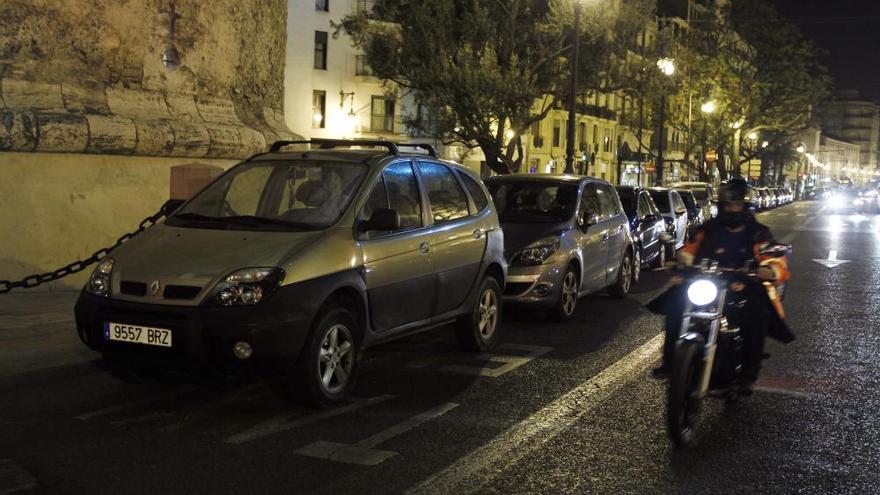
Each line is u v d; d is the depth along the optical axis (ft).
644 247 46.91
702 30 169.89
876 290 41.83
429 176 23.49
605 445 16.88
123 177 34.50
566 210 33.22
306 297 17.83
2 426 17.34
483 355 25.22
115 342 17.81
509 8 78.95
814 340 28.58
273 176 21.93
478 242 24.44
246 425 17.69
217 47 39.19
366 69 154.30
